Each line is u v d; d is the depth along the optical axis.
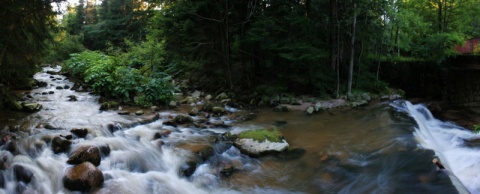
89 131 6.89
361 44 12.98
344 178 5.78
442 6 17.36
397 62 15.08
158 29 15.65
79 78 17.62
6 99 9.66
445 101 14.50
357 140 7.61
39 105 9.59
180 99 12.79
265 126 9.05
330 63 12.87
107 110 9.98
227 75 13.99
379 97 13.01
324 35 13.11
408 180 5.25
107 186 5.03
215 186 5.64
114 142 6.49
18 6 7.48
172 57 14.91
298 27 12.32
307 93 13.18
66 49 29.39
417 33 15.62
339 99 12.19
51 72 20.08
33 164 5.36
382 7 12.11
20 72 10.35
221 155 6.79
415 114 11.59
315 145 7.45
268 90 12.38
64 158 5.62
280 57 12.84
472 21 20.58
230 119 9.76
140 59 16.19
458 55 14.59
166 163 6.17
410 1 17.44
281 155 6.88
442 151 8.05
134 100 11.39
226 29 13.25
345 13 11.97
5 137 6.17
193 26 12.95
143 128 8.02
